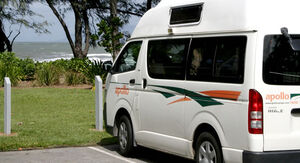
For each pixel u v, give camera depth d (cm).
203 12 718
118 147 978
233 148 634
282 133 620
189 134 714
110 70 938
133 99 852
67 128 1159
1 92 2014
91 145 994
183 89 730
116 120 915
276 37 627
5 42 3152
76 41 3088
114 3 2555
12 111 1491
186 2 761
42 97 1856
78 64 2453
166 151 773
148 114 810
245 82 621
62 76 2408
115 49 2159
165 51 789
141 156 891
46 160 839
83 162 826
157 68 800
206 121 679
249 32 630
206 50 699
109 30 2138
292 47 628
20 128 1150
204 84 688
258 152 607
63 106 1609
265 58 619
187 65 731
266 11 636
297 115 632
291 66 634
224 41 668
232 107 637
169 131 761
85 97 1869
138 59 854
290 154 618
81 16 3192
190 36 737
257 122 609
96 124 1144
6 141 978
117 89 905
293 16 645
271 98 616
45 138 1021
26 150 938
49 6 3027
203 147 690
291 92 627
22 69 2461
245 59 627
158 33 815
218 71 671
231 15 663
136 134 845
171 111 754
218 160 661
